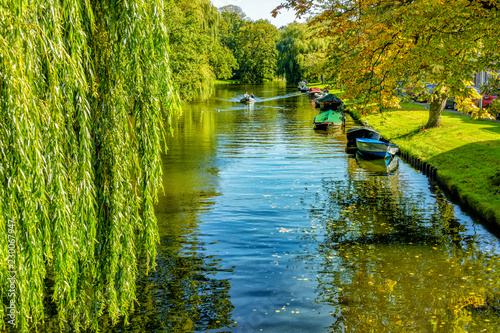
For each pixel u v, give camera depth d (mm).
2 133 5039
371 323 8062
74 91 5789
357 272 10258
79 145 5781
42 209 5266
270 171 21219
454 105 38812
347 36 15359
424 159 22281
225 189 17703
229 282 9719
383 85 13711
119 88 6086
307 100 72062
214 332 7801
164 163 23016
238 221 13789
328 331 7816
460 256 11148
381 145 24656
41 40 5195
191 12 52688
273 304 8789
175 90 6535
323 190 17781
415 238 12500
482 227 13375
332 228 13289
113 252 6125
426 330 7824
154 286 9500
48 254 5512
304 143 30203
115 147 6098
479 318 8203
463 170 19031
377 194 17312
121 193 6137
